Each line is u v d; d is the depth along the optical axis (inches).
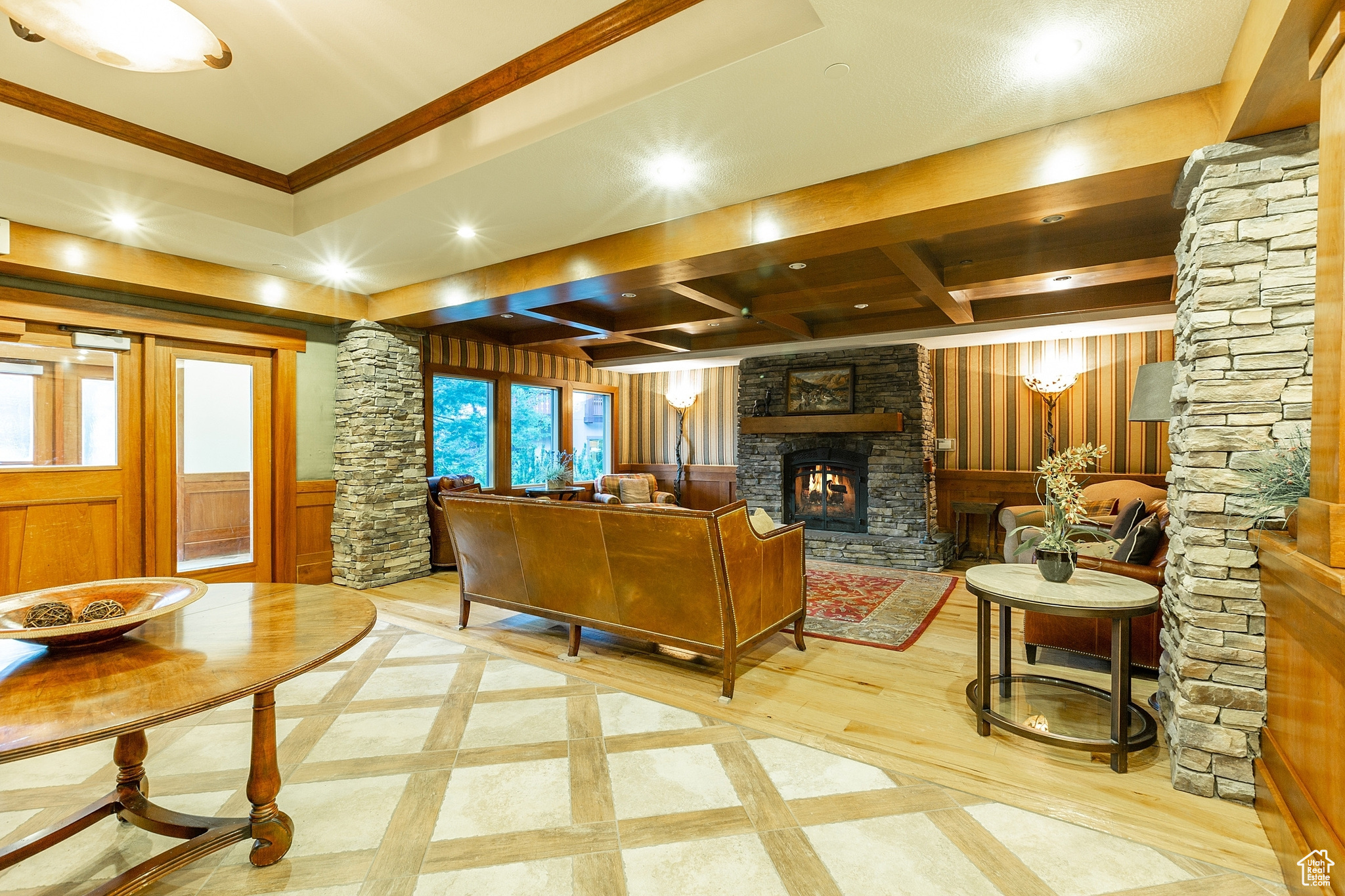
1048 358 242.7
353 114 106.3
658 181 110.2
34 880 65.6
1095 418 233.1
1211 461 79.7
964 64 76.5
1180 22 68.3
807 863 68.7
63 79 95.1
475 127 103.7
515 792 82.8
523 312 200.1
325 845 71.7
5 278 139.2
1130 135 86.4
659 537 113.3
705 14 79.2
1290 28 56.5
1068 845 71.2
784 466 285.7
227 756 92.2
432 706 110.4
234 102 102.3
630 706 110.1
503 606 146.0
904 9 66.4
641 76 84.6
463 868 67.9
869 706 109.5
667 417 350.9
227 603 83.4
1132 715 101.6
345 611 79.8
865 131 93.4
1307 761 62.2
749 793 82.6
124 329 157.1
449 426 261.0
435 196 117.0
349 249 149.7
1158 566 117.2
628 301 210.7
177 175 119.7
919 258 138.9
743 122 90.6
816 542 253.4
